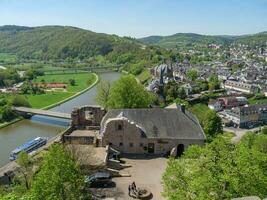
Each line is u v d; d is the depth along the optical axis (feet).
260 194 134.41
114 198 200.95
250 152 152.25
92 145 270.46
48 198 149.48
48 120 572.92
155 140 269.85
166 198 201.26
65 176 155.74
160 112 282.97
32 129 519.60
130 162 255.91
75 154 223.30
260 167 146.92
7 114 565.12
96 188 213.87
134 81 374.22
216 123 402.31
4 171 296.71
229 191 138.62
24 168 251.19
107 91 454.81
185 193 149.48
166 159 262.26
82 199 169.27
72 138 282.97
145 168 245.24
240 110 597.52
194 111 620.90
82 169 225.97
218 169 146.30
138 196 200.95
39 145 396.16
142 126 274.77
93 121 319.68
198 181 143.13
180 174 155.63
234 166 143.23
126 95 366.84
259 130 564.30
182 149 271.69
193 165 158.40
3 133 500.33
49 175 155.12
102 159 235.61
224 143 154.81
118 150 271.69
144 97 376.89
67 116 546.67
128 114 282.56
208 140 273.13
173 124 275.80
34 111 575.79
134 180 225.56
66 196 155.33
